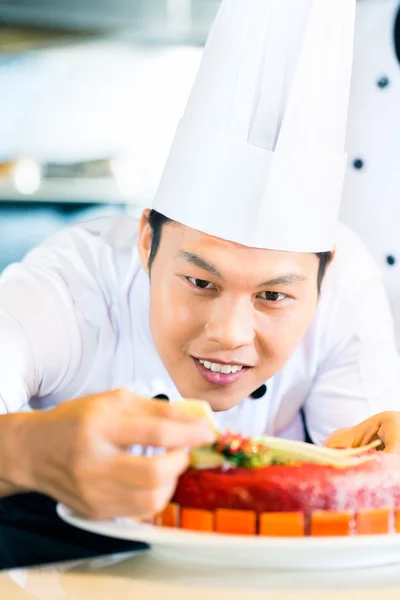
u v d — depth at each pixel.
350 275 1.96
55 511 1.34
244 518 1.03
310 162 1.39
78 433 1.02
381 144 2.40
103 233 1.90
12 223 3.90
